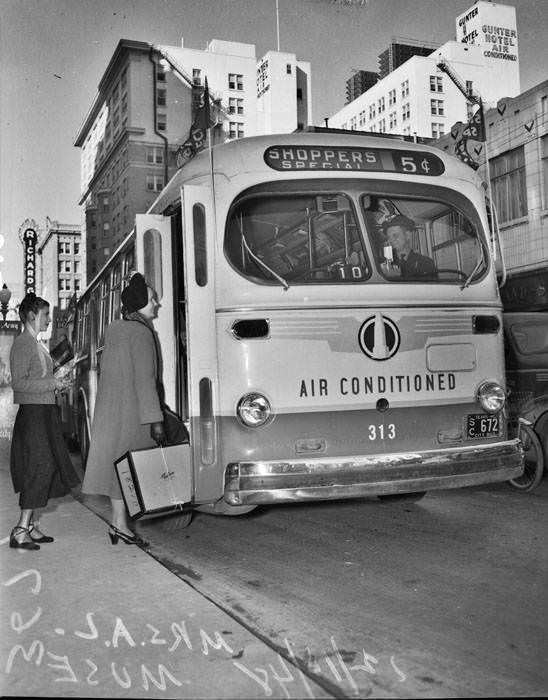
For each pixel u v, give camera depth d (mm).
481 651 3461
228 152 5629
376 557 5348
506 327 8758
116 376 5402
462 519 6578
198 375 5223
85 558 5094
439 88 81938
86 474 5469
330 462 5125
